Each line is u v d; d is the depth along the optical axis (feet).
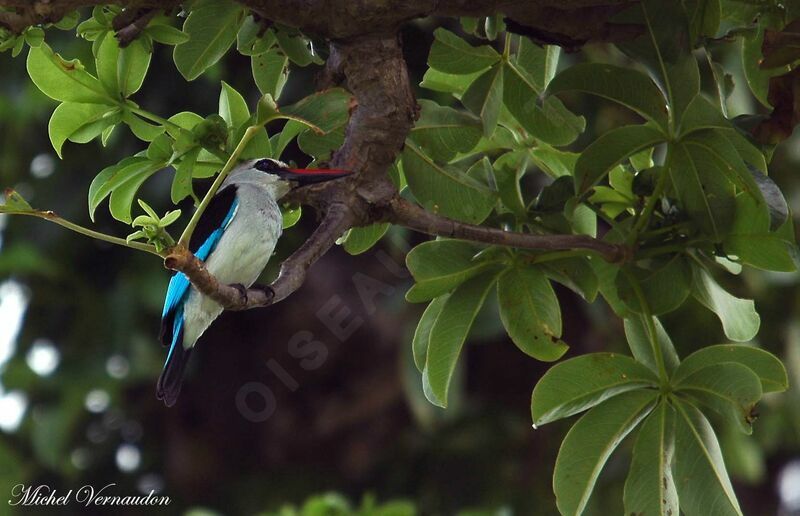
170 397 25.00
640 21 20.72
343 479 52.80
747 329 21.89
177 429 54.29
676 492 20.57
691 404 20.71
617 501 48.01
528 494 50.11
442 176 22.52
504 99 22.98
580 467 20.80
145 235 17.04
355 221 20.52
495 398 52.01
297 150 41.83
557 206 22.70
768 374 21.01
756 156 20.94
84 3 19.21
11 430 52.90
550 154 24.58
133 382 51.67
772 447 52.54
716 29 21.44
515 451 51.16
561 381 20.84
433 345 22.24
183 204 43.96
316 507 31.19
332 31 20.57
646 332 22.12
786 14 22.39
